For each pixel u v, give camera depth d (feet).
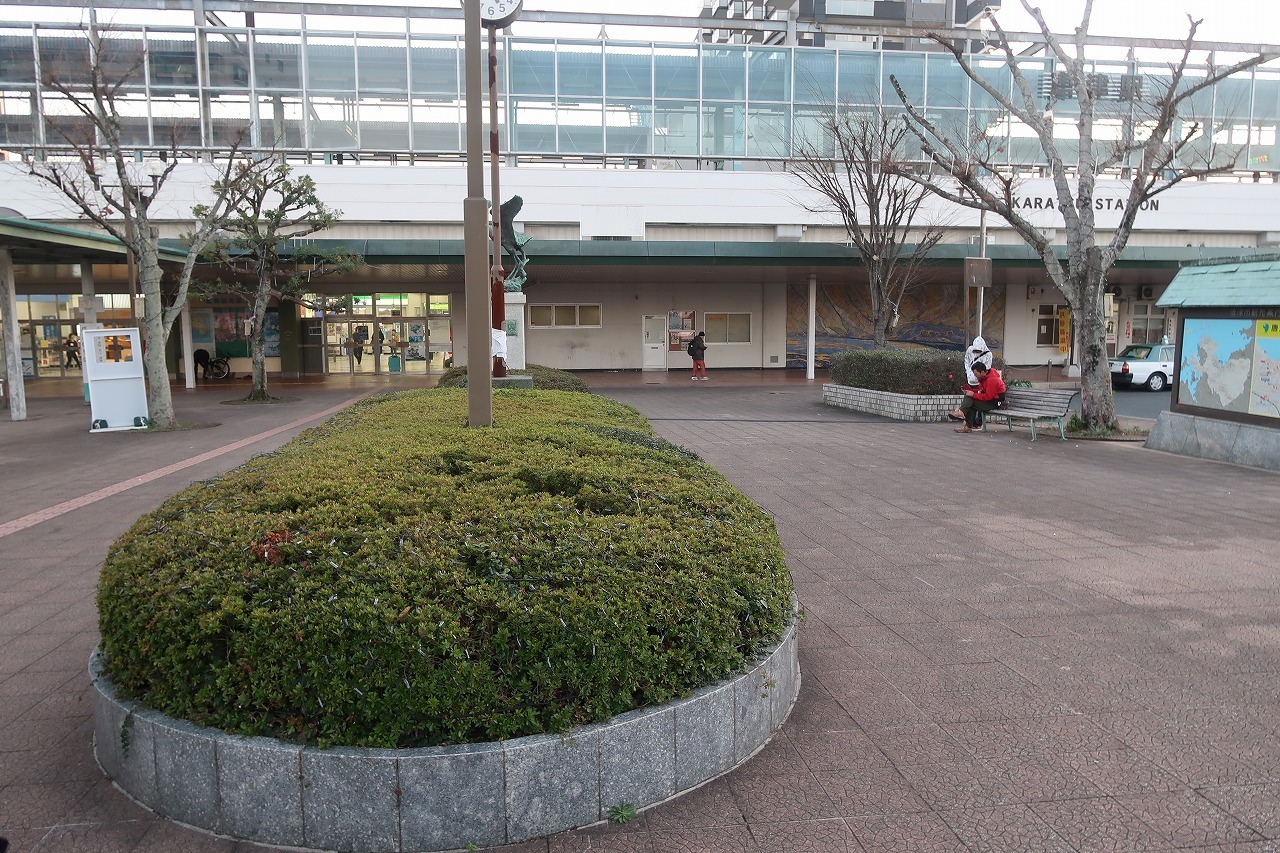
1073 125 89.15
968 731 12.02
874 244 67.46
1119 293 101.96
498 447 17.11
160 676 10.06
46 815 10.01
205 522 11.96
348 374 96.07
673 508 14.03
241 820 9.47
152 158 80.69
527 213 85.15
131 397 49.14
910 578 19.36
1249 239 94.63
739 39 133.49
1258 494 28.96
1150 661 14.49
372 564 10.51
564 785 9.57
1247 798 10.27
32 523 25.89
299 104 82.74
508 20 38.27
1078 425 44.98
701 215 87.10
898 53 88.02
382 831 9.21
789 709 12.65
